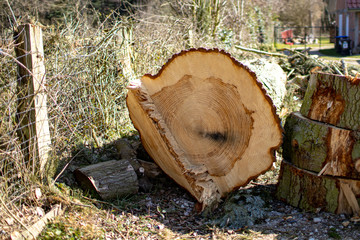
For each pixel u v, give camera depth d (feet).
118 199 11.69
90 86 15.55
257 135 10.61
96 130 15.61
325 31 117.08
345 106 10.27
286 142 11.65
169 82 11.65
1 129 10.74
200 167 11.75
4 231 8.98
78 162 13.44
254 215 10.88
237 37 40.16
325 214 10.89
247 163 11.07
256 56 28.50
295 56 26.84
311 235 9.99
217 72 10.69
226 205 11.16
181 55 11.07
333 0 84.23
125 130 16.42
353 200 10.66
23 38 10.68
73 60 14.62
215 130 11.36
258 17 60.64
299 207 11.36
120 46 16.70
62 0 39.58
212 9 34.37
